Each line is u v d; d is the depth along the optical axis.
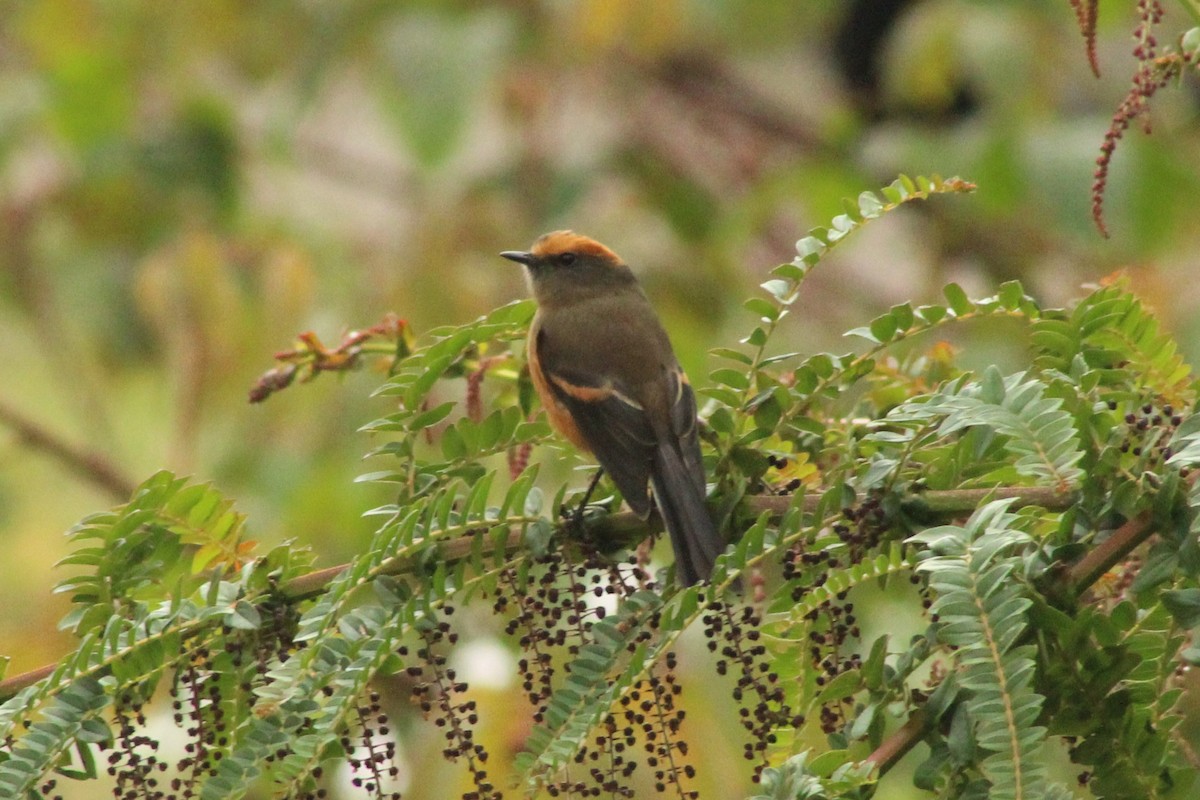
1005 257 17.66
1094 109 17.42
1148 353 6.13
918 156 16.02
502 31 15.27
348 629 5.78
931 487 5.75
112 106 16.23
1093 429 5.43
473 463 6.73
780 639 5.76
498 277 15.70
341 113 18.72
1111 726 5.10
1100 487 5.20
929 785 4.86
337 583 5.79
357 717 5.73
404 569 6.18
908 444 5.78
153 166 16.33
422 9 16.55
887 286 18.23
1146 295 13.92
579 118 17.59
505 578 6.20
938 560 4.93
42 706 5.93
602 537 6.69
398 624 5.80
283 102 17.19
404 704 9.88
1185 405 6.09
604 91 17.66
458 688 5.80
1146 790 5.10
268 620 6.12
